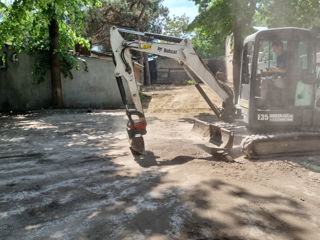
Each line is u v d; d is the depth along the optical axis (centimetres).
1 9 1073
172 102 1562
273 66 511
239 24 1175
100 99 1623
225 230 260
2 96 1328
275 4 1138
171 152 546
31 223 277
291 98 503
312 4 1119
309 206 309
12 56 1337
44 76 1435
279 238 247
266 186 365
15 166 473
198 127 734
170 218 282
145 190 357
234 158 496
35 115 1186
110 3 2422
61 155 543
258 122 508
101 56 1658
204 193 342
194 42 2345
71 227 267
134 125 546
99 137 720
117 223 274
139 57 1992
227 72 2709
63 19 1345
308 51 497
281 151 495
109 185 378
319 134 488
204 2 1235
